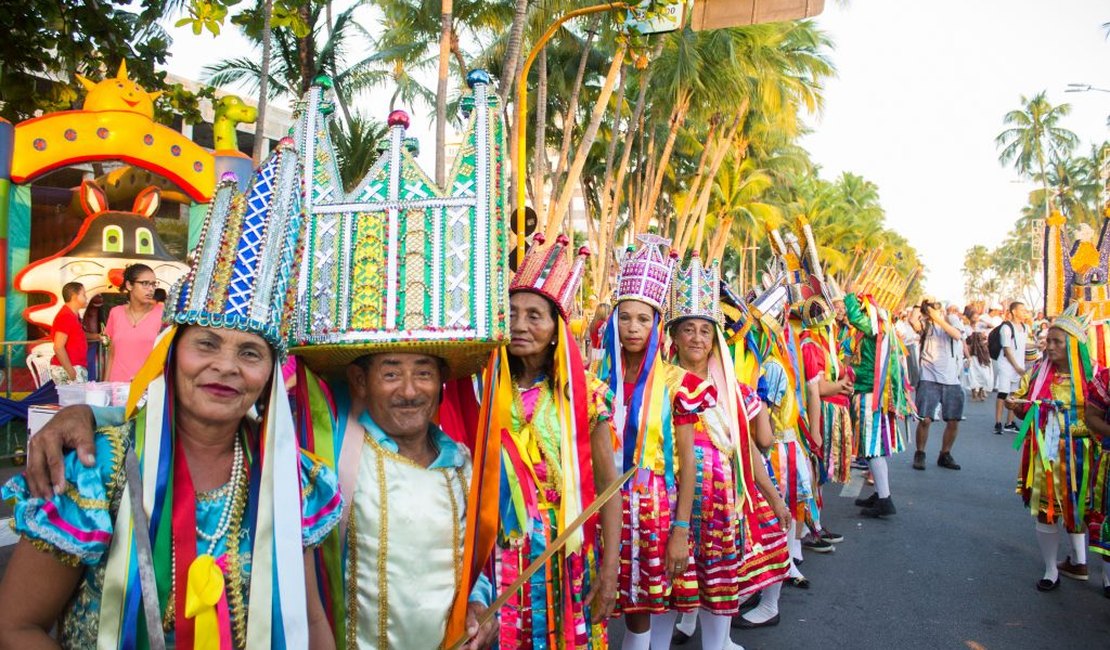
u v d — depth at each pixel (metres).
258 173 1.68
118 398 4.98
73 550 1.43
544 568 2.57
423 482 2.11
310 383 2.10
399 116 2.09
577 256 2.75
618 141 29.83
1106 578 5.15
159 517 1.53
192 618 1.54
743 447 3.91
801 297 6.68
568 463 2.60
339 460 2.07
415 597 2.02
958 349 9.66
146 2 7.72
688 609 3.59
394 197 2.04
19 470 6.53
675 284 3.93
